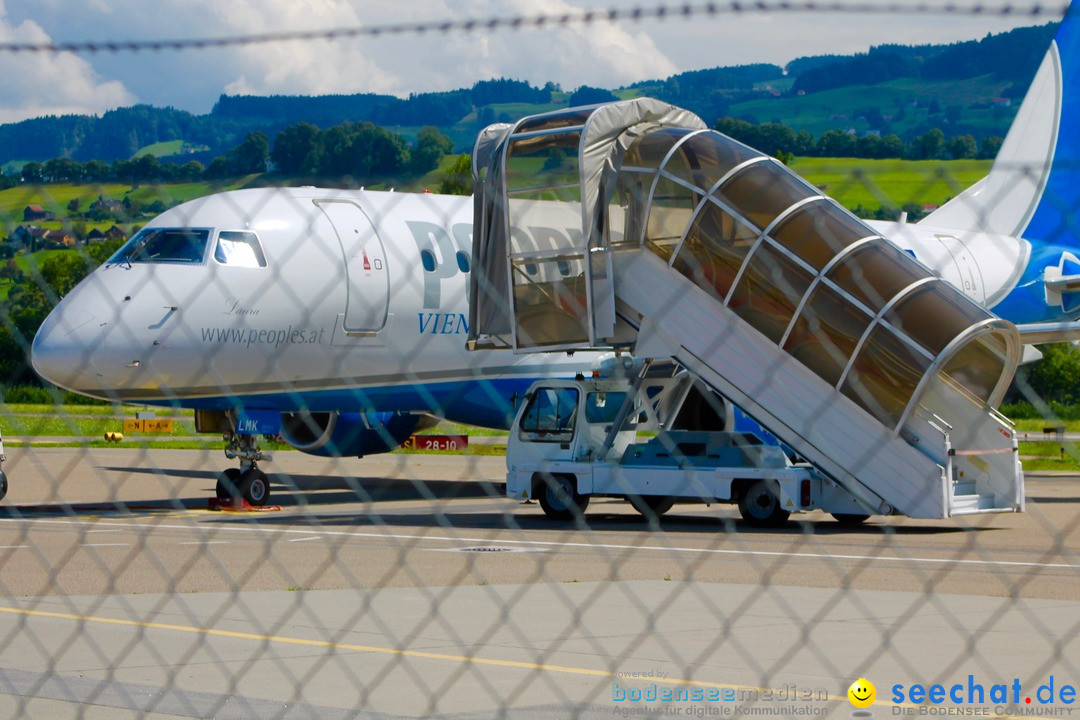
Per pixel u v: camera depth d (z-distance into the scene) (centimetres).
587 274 6988
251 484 7906
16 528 6612
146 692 2717
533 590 4319
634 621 3662
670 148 6981
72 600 4072
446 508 8112
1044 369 9681
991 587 4456
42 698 2661
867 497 6531
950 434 6838
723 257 6856
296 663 3045
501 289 7169
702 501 7556
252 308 7425
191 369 7206
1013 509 6781
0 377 3891
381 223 8275
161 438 16412
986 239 11631
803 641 3281
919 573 4872
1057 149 12256
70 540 6012
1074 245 12319
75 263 7244
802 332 6662
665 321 7019
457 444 15288
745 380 6825
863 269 6569
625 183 7144
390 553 5519
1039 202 12219
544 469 7338
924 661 3064
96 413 7331
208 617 3728
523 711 2553
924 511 6372
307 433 8825
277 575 4712
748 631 3497
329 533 6425
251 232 7544
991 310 11500
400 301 8219
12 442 14962
